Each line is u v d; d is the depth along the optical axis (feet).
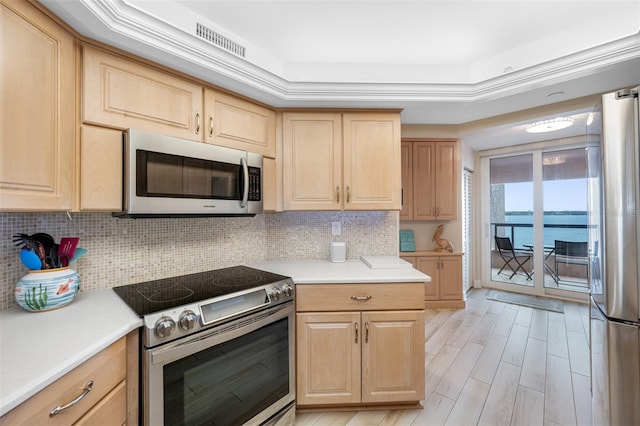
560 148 12.21
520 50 5.81
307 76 6.36
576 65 5.18
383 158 6.58
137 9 3.75
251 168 5.71
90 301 4.03
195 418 3.82
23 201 3.04
